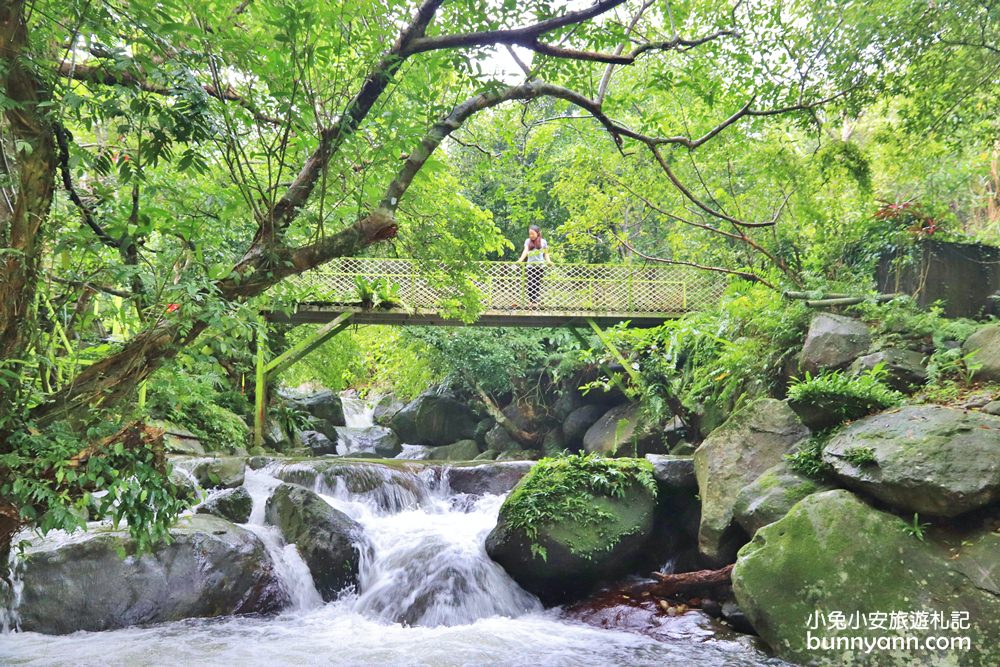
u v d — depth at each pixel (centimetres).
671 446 1135
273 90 405
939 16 743
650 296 1231
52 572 604
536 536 688
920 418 563
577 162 1138
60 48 397
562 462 750
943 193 1221
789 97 761
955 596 480
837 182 1098
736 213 1104
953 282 852
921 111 828
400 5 430
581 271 1227
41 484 322
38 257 351
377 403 1930
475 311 895
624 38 504
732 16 672
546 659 551
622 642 594
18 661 523
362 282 723
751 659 538
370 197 509
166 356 378
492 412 1552
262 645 576
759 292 938
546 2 449
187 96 360
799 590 531
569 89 528
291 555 723
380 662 542
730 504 663
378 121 464
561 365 1430
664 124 994
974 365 639
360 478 913
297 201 427
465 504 939
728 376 939
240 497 802
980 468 498
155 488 355
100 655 539
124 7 361
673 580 666
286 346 1399
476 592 686
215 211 483
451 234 702
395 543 765
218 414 1083
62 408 352
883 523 529
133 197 399
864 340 762
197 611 637
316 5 413
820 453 622
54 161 350
